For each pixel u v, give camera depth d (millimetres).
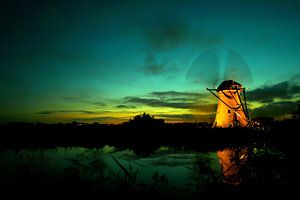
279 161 4539
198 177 6148
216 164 9367
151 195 4918
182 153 14328
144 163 10195
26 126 27938
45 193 4859
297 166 4383
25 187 5109
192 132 24078
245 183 4426
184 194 5207
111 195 4812
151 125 28531
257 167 4527
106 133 25688
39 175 5699
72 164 7707
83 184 5125
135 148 17344
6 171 7262
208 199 4551
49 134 24781
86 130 27344
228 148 15812
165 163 10375
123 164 9703
